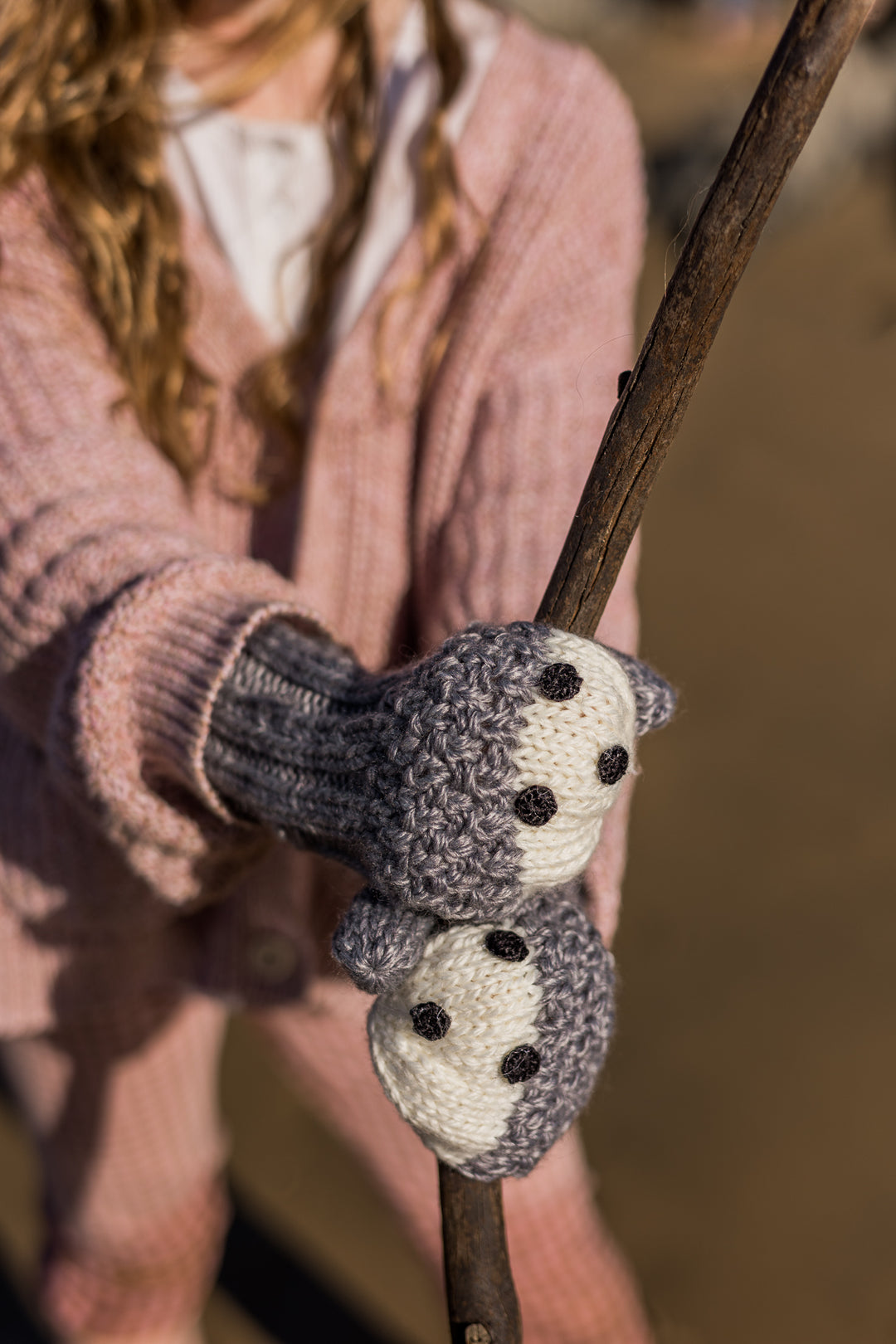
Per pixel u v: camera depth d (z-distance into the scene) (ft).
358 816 2.55
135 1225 4.09
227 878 3.05
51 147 3.17
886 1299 5.00
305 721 2.66
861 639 8.55
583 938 2.60
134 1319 4.30
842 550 9.52
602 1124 5.69
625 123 3.37
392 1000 2.60
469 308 3.23
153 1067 3.82
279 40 3.21
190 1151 4.11
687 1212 5.33
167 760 2.81
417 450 3.31
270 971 3.46
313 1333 5.27
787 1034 5.98
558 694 2.46
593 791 2.48
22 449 3.03
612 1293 3.78
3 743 3.37
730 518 9.98
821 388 11.77
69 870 3.35
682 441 11.09
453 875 2.48
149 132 3.22
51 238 3.22
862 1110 5.65
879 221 14.60
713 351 12.50
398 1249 5.58
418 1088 2.56
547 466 3.14
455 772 2.46
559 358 3.21
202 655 2.74
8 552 2.95
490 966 2.53
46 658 2.93
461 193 3.23
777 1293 5.03
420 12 3.29
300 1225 5.67
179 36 3.24
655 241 13.60
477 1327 2.56
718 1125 5.64
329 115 3.31
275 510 3.42
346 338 3.26
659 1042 5.99
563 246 3.24
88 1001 3.55
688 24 21.26
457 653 2.50
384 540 3.33
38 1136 4.01
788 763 7.54
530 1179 3.56
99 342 3.26
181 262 3.25
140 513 2.98
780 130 2.32
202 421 3.34
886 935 6.43
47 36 3.16
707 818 7.19
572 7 21.63
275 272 3.33
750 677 8.25
